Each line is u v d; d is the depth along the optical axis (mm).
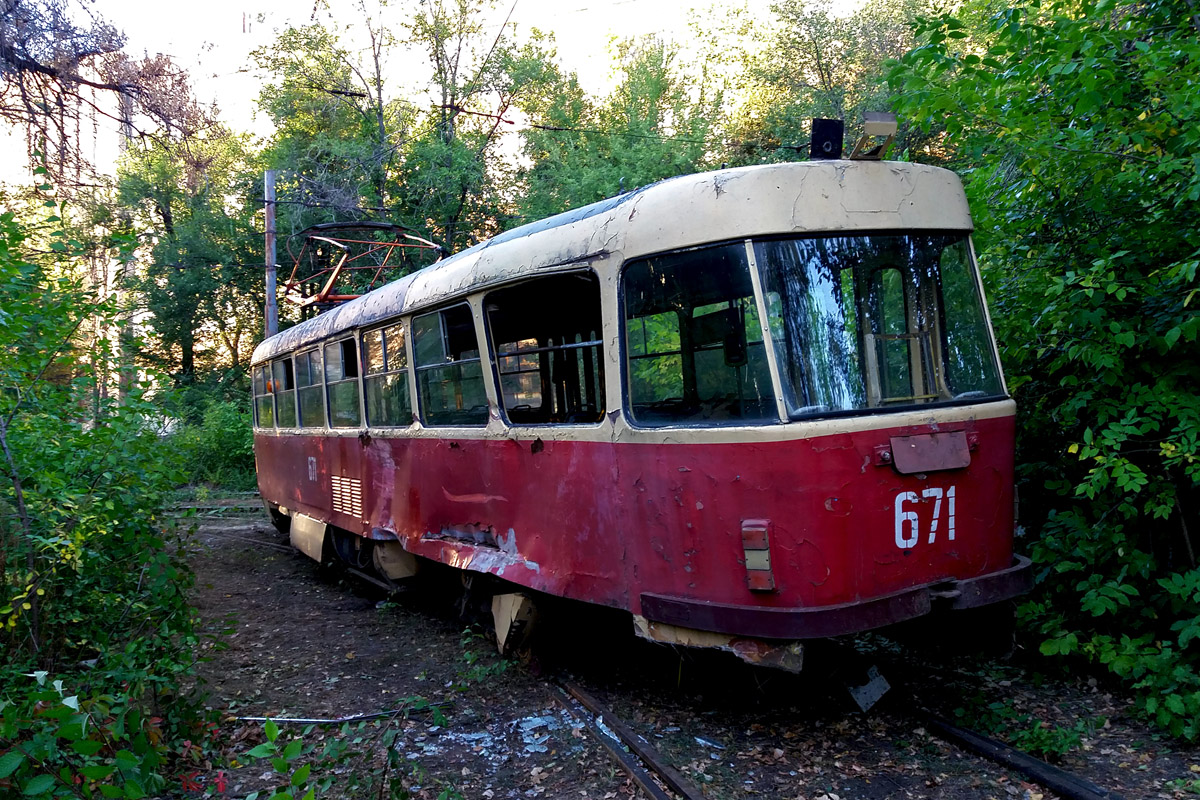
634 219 4617
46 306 4781
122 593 5266
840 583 3990
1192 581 4391
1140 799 3691
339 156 24125
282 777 4406
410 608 8141
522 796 4121
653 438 4461
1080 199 5211
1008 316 5582
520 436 5527
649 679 5570
